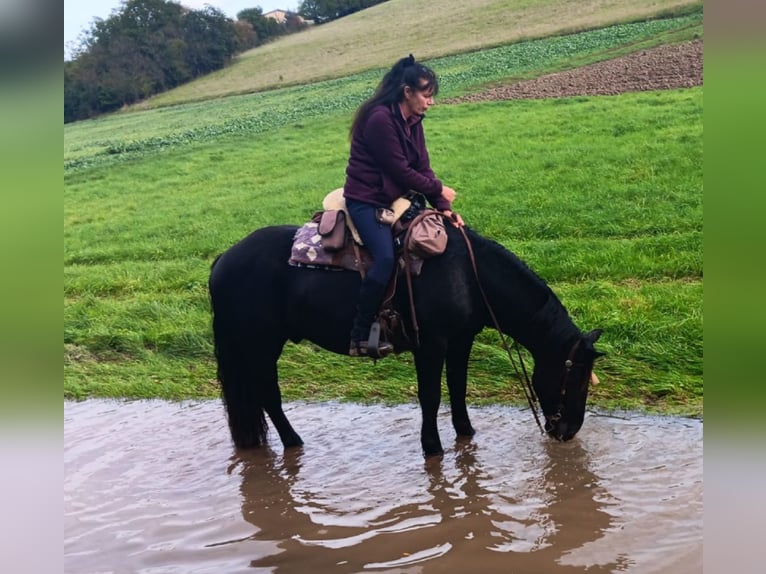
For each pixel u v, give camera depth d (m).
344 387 6.29
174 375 6.97
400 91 4.52
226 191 15.32
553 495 4.23
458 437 5.18
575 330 4.68
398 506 4.24
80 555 3.91
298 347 7.05
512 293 4.66
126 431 5.79
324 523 4.11
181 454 5.27
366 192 4.55
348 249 4.64
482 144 14.86
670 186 10.59
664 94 15.95
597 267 7.90
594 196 10.77
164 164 18.64
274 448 5.28
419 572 3.54
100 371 7.15
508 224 10.16
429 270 4.55
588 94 17.20
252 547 3.90
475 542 3.78
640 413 5.30
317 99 23.14
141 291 9.51
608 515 3.96
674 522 3.83
